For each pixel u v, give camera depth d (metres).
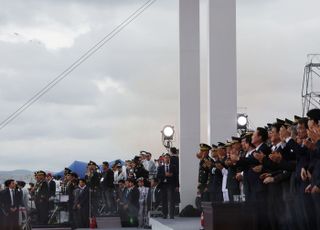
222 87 39.34
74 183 46.50
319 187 19.14
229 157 27.14
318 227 19.45
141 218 45.75
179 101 48.28
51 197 45.22
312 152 19.55
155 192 45.16
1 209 42.72
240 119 48.53
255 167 22.48
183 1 48.84
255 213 23.14
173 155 42.44
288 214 21.47
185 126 47.88
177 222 38.38
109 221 46.09
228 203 23.20
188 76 48.38
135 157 48.06
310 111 19.34
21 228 43.62
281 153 21.67
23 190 43.78
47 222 44.88
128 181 46.56
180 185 47.09
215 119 39.19
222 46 39.59
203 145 33.00
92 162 47.75
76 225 45.59
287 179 21.75
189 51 48.59
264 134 23.70
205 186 32.56
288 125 22.22
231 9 39.75
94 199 46.34
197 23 48.75
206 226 24.33
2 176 59.81
